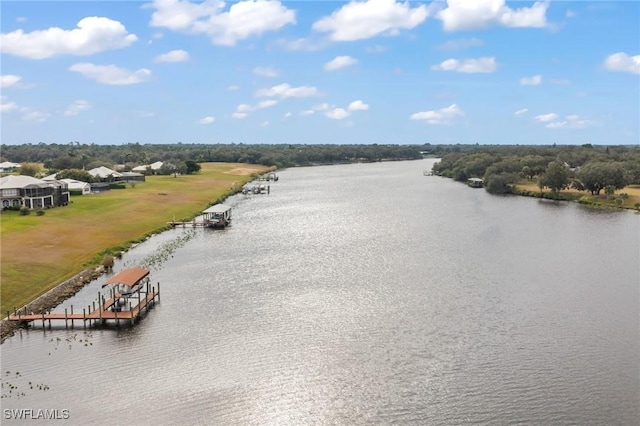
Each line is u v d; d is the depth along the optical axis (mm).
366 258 89562
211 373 47750
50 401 43125
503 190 188250
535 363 48906
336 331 57062
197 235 111312
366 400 42969
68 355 51469
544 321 59219
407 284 73938
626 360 49375
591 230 112688
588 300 66188
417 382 45688
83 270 79000
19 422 40156
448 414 40812
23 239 90938
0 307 61625
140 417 40906
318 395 43844
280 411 41688
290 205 160875
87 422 40250
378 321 59812
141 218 122438
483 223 122875
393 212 143000
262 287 73125
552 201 162875
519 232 110875
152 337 55750
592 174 160250
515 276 77250
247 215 140625
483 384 45219
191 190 181125
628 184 182000
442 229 115875
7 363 49719
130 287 61781
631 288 70875
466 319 60125
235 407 42250
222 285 74062
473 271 80188
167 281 76062
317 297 68625
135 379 46688
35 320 58938
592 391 43938
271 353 51719
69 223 107938
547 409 41344
